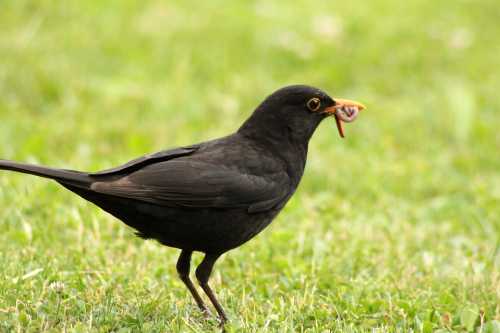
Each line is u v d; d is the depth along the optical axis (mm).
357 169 13578
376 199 12641
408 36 20094
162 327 7754
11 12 19156
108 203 7656
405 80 18094
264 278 9406
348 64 18500
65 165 12922
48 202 11188
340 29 20016
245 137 8508
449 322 8430
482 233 11516
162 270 9484
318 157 13953
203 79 17547
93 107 15648
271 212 8312
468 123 15508
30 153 13477
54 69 16547
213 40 18953
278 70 18188
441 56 19047
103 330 7625
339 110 8789
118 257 9758
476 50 19719
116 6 20250
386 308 8633
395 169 13531
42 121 14797
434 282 9422
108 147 13984
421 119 15984
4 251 9484
